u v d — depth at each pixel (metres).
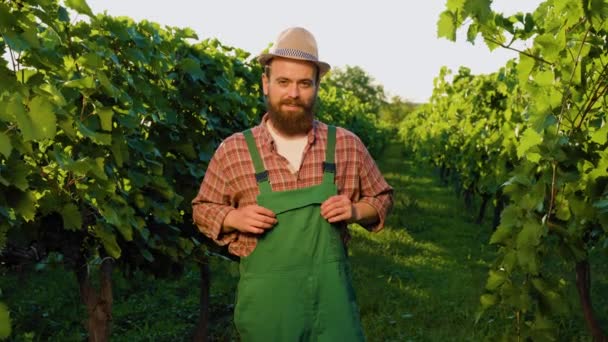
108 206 2.83
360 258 8.85
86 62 2.74
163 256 4.18
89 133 2.51
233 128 5.48
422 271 8.14
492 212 14.07
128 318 6.06
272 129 2.39
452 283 7.42
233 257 4.90
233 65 6.15
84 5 2.56
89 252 3.20
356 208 2.40
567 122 2.79
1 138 1.61
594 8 2.45
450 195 17.22
